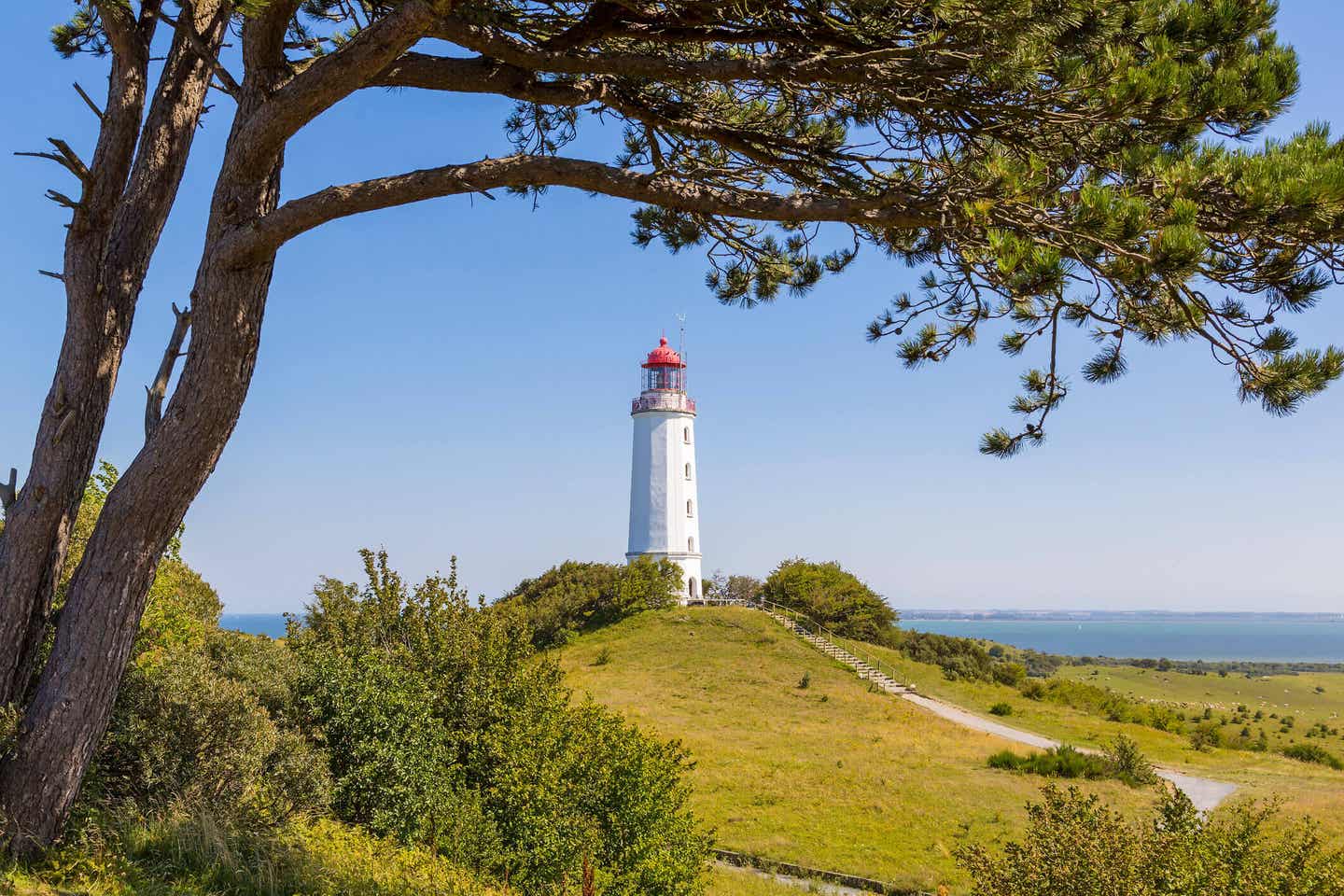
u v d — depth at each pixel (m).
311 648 12.53
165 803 8.47
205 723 9.23
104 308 7.33
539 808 11.75
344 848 9.68
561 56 6.66
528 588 56.22
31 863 6.27
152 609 11.54
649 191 6.77
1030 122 6.69
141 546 6.76
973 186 6.41
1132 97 6.02
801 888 17.36
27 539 6.90
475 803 11.96
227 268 6.56
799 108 8.07
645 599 52.12
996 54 5.86
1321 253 5.96
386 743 11.58
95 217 7.35
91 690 6.62
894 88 6.61
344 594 14.01
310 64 7.43
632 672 42.34
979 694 46.62
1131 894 8.62
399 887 8.98
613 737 13.35
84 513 10.29
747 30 6.58
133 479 6.69
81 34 9.32
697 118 7.92
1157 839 9.27
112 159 7.46
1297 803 23.48
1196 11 6.36
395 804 11.32
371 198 6.50
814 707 37.16
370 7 7.46
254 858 8.04
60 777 6.52
